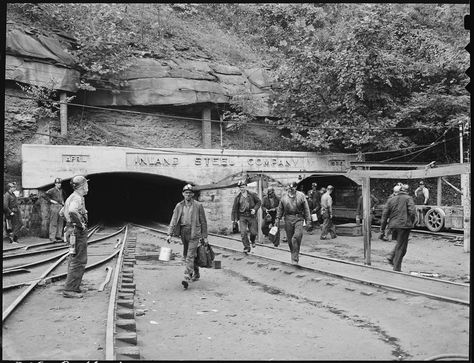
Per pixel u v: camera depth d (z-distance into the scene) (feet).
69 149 66.54
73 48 81.05
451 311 24.59
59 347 18.74
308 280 34.45
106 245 55.88
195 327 23.30
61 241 58.80
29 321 22.86
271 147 93.97
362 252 52.49
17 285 30.89
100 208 112.16
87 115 81.71
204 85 85.87
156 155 71.67
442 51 92.22
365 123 83.30
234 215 47.85
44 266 40.73
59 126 77.20
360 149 85.15
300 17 118.32
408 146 85.51
